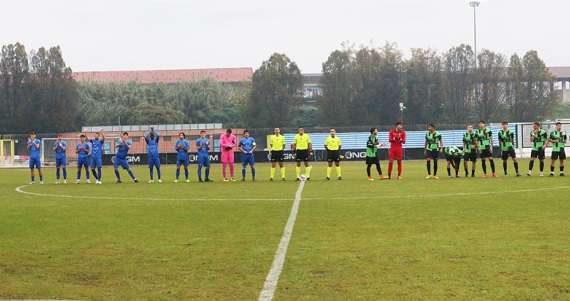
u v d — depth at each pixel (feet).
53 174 127.44
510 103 262.26
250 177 100.89
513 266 26.89
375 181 81.97
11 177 116.57
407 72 258.16
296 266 27.66
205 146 87.61
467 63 261.85
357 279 25.21
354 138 199.31
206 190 70.13
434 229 37.65
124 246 33.40
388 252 30.48
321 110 258.78
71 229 40.04
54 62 252.83
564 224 38.78
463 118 258.98
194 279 25.70
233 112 268.82
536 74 260.42
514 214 44.06
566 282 24.17
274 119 253.03
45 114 247.91
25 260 29.89
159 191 69.97
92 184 86.53
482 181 77.92
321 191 66.23
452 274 25.71
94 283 25.32
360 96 255.70
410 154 184.96
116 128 217.56
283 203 54.24
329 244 32.96
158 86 281.54
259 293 23.38
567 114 288.51
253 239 34.99
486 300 22.00
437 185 72.08
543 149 87.15
